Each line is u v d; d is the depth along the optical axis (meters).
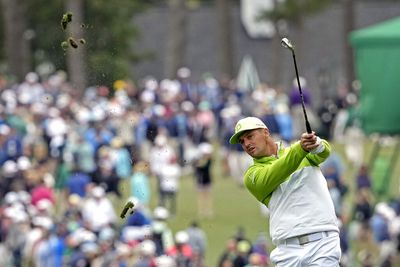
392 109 82.69
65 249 74.50
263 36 172.62
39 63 145.62
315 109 133.50
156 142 88.25
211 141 113.12
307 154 30.72
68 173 87.38
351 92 139.12
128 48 154.38
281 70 153.75
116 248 70.81
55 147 93.44
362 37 83.19
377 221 77.38
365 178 84.50
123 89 96.06
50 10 142.62
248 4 172.88
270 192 31.23
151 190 90.75
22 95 109.25
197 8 179.00
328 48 167.12
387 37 82.06
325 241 30.89
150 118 95.50
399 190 95.88
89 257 71.69
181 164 101.62
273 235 31.34
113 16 140.75
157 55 168.00
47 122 95.19
